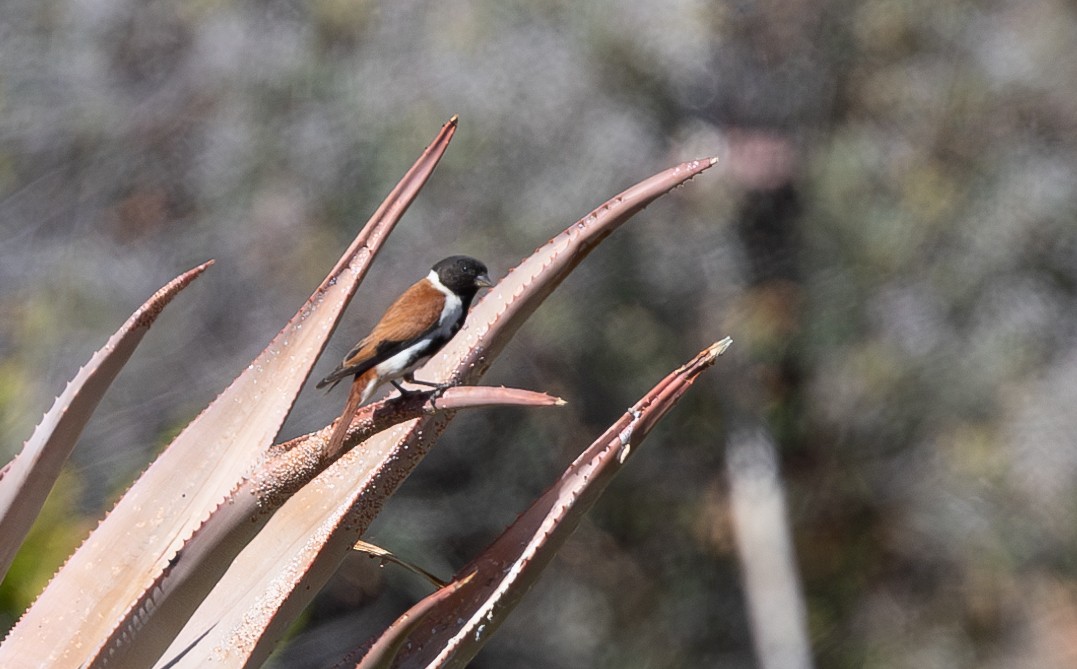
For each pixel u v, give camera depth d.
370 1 13.16
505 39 12.62
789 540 14.27
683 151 12.78
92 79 14.55
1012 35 12.89
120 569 3.96
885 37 12.96
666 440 14.27
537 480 13.28
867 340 13.48
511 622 14.32
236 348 13.12
